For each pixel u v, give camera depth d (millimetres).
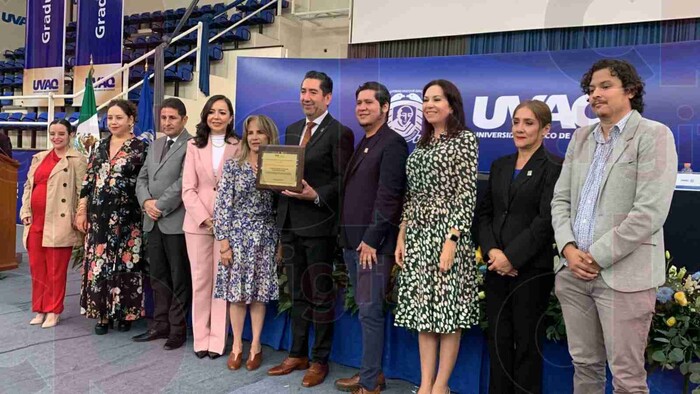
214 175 2484
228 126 2537
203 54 4648
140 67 6848
